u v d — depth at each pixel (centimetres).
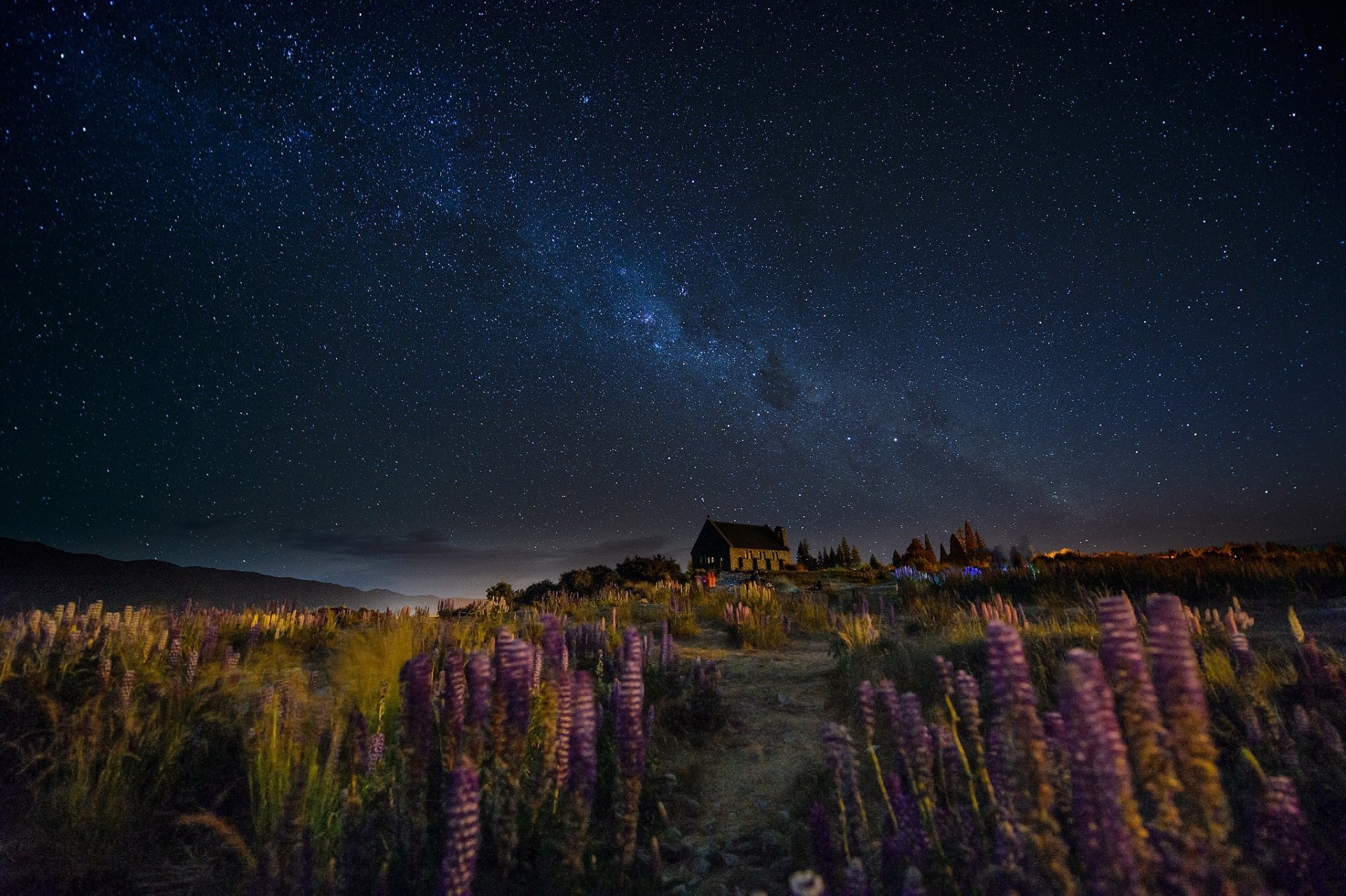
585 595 2128
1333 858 209
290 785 288
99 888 278
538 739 327
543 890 267
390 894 261
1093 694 156
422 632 785
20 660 465
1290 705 348
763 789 408
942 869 219
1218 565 1224
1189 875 145
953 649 595
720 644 1008
